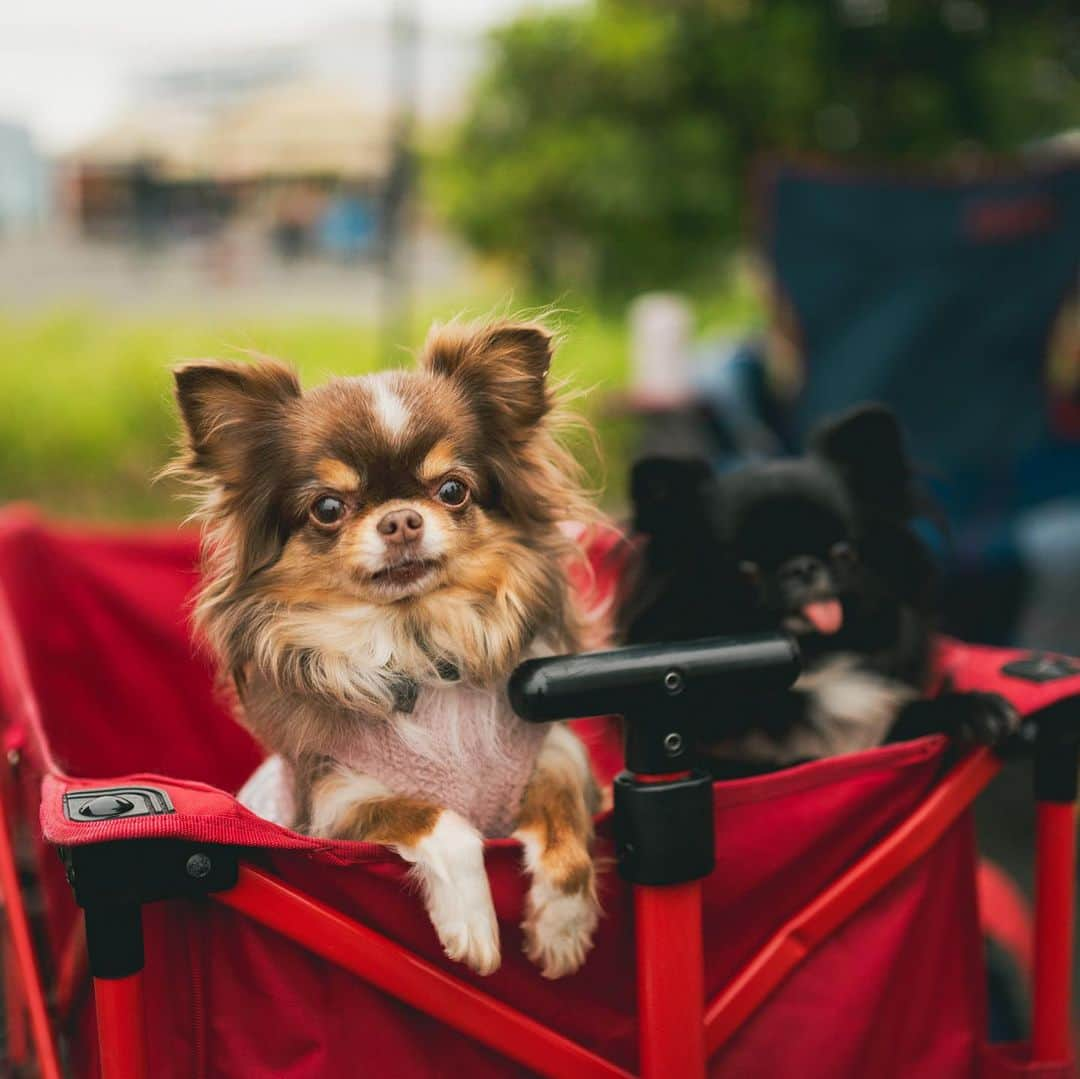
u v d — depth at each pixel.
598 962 1.60
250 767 3.02
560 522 1.97
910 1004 1.79
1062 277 3.82
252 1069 1.45
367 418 1.78
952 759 1.86
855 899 1.70
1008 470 3.92
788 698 2.09
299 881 1.44
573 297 9.20
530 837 1.61
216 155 17.42
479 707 1.76
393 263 7.76
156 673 2.98
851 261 3.88
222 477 1.84
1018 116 7.12
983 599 3.65
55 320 11.08
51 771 1.55
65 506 7.79
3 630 2.19
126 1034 1.36
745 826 1.62
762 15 7.56
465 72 10.52
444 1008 1.49
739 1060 1.67
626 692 1.44
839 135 7.49
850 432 2.24
